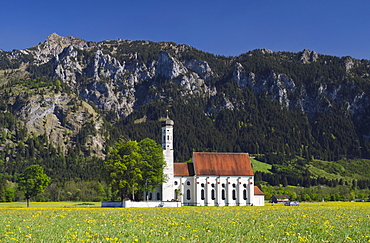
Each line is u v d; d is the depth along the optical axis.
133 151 140.38
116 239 43.81
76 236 48.16
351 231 55.22
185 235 49.19
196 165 160.88
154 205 133.00
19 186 158.25
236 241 45.66
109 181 137.50
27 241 45.00
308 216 82.44
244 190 162.50
